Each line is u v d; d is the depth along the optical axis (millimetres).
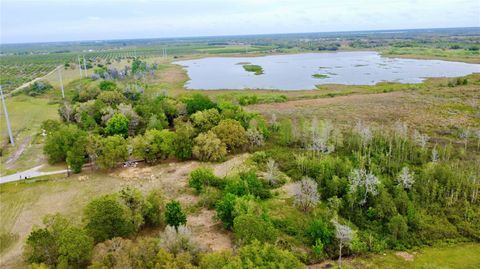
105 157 70750
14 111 123750
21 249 47594
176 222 49844
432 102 120438
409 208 51750
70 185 66438
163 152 76062
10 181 68000
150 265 37156
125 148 73375
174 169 73688
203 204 58531
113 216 45438
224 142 79750
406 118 103000
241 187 58594
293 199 59969
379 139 79250
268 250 38000
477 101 118750
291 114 112312
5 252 47094
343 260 45438
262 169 71688
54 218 45281
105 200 46750
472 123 96062
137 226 48719
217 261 36875
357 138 78312
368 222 52312
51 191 64000
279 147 83000
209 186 62812
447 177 59250
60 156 76188
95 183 67312
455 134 87688
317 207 57156
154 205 52188
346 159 67750
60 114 105312
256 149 82250
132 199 50594
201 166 74812
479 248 47000
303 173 68750
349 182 58969
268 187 64125
